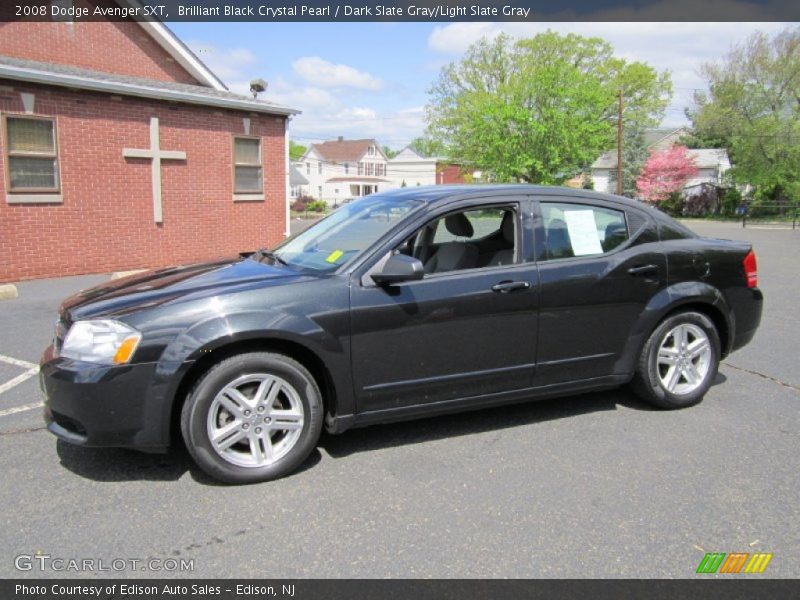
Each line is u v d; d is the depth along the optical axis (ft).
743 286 15.01
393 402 11.97
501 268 12.64
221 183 44.21
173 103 40.50
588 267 13.24
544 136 102.22
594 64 149.38
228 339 10.43
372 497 10.46
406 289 11.75
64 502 10.25
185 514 9.90
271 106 45.73
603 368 13.73
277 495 10.53
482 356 12.47
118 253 38.81
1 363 18.40
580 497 10.45
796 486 10.85
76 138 35.91
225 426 10.76
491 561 8.66
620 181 120.16
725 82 131.34
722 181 151.84
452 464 11.72
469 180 147.64
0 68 31.65
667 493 10.58
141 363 10.23
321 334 11.03
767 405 14.93
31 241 34.58
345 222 13.78
